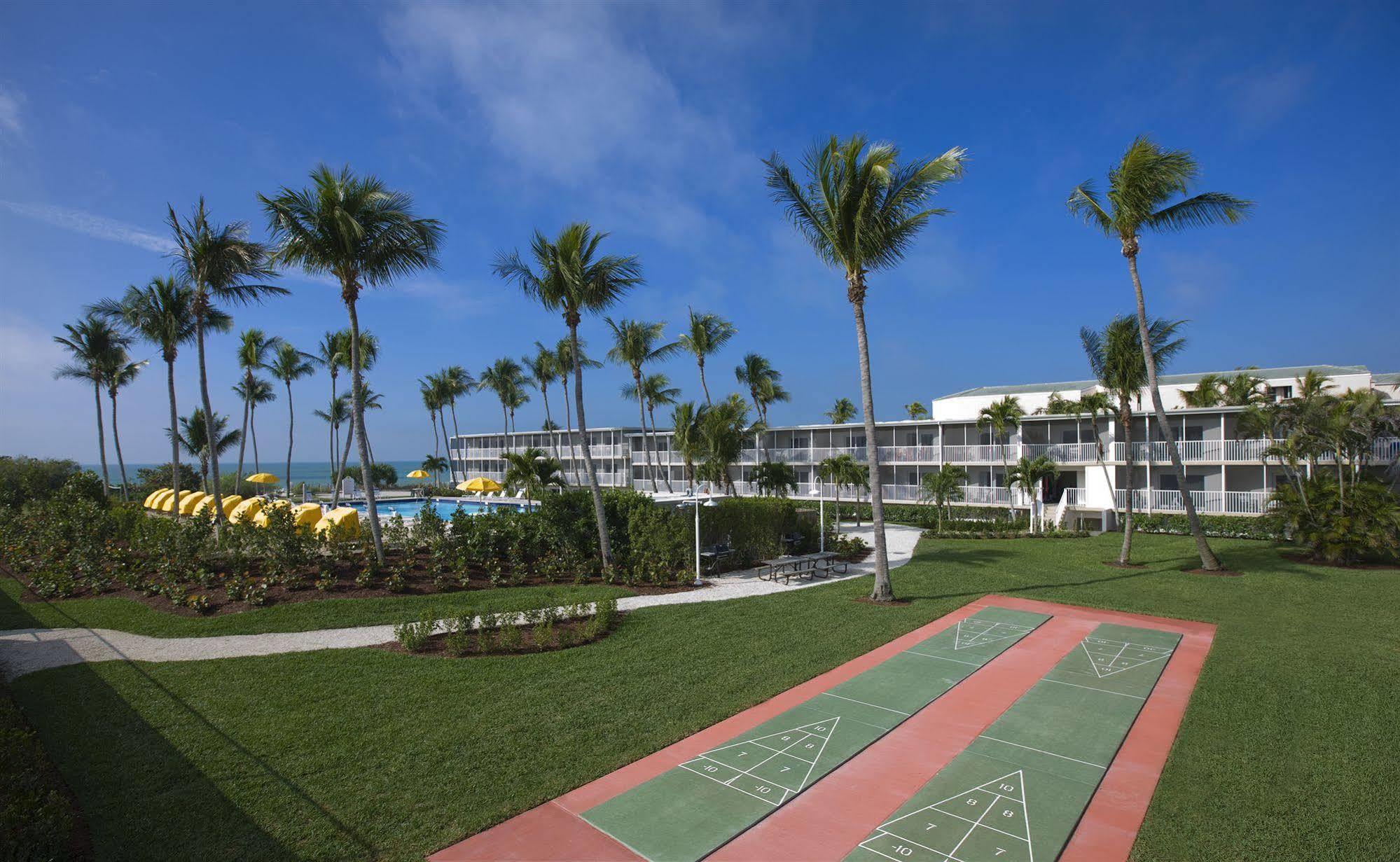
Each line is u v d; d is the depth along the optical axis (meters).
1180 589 15.49
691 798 6.13
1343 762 6.59
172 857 5.17
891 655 10.62
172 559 15.80
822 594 15.55
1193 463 27.66
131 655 10.71
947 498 30.50
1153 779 6.40
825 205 14.89
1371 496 18.41
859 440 38.47
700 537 19.14
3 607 14.25
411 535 18.55
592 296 17.75
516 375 59.34
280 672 9.70
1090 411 29.34
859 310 15.11
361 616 13.09
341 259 15.52
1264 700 8.31
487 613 11.66
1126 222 17.31
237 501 27.64
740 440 29.39
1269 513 20.47
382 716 8.06
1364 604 13.71
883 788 6.31
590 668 9.89
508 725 7.76
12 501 31.69
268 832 5.53
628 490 21.06
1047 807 5.91
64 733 7.56
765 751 7.13
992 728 7.71
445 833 5.51
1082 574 17.70
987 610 13.71
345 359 41.09
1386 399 26.12
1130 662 10.12
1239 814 5.68
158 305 23.22
